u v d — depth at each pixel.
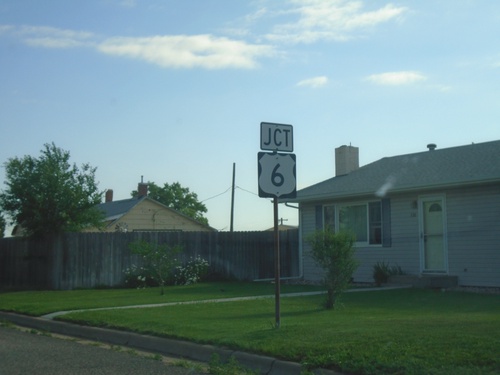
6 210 23.45
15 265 25.34
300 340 9.57
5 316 15.77
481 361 7.73
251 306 15.02
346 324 11.00
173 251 21.92
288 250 28.58
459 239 19.73
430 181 20.08
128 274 24.17
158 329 11.61
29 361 9.75
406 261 21.28
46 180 23.25
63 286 23.12
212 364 8.85
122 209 43.25
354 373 7.90
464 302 15.02
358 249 22.92
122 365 9.39
